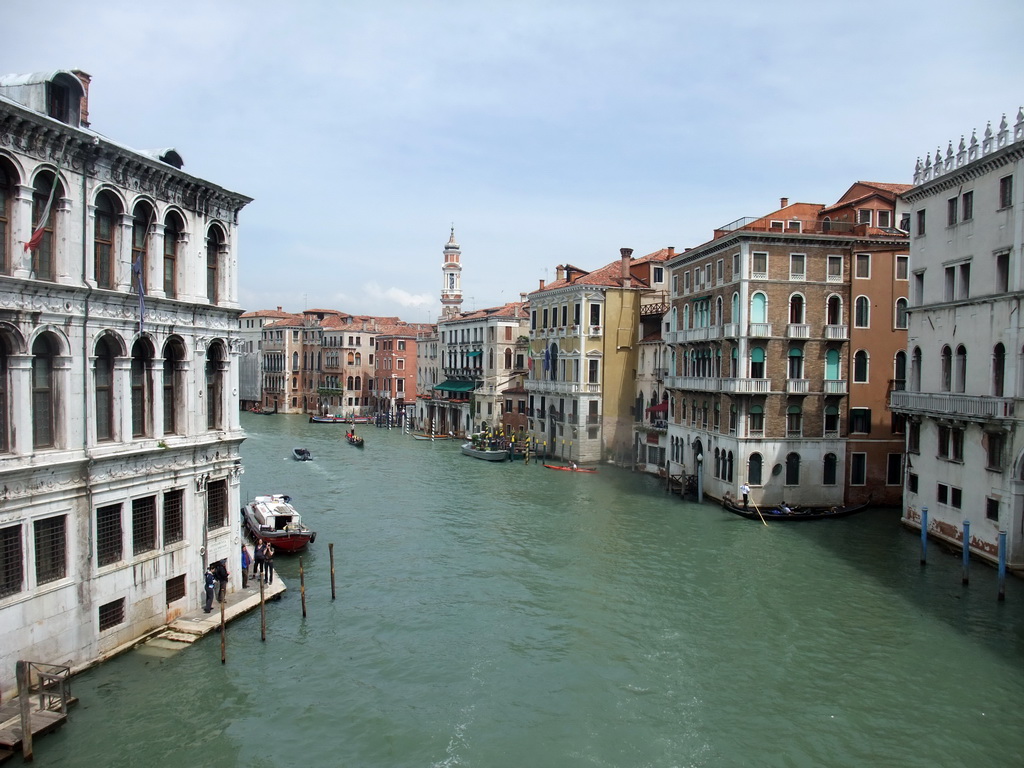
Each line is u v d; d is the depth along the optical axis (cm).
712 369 3775
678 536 3025
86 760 1331
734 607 2209
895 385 3516
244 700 1580
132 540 1688
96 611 1588
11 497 1381
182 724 1470
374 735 1486
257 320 10844
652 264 5272
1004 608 2184
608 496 3912
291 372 10281
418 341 8731
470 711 1591
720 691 1697
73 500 1516
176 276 1817
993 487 2508
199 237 1855
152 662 1662
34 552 1439
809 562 2650
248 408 10919
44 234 1463
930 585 2391
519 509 3578
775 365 3422
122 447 1623
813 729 1535
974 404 2553
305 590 2298
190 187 1806
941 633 2009
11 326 1372
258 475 4572
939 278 2834
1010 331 2402
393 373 9075
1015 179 2373
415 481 4406
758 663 1838
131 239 1655
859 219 3697
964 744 1484
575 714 1588
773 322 3412
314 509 3550
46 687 1401
